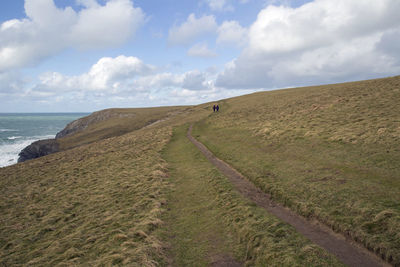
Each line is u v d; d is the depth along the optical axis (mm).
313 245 7766
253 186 14547
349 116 24422
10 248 11062
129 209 12945
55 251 9820
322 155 16688
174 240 9453
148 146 33250
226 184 14805
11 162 69188
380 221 8156
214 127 41625
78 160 33031
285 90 80250
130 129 87938
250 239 8719
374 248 7332
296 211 10648
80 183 20641
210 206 12352
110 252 8859
